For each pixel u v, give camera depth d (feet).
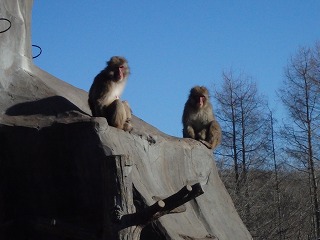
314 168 117.08
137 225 29.30
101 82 43.91
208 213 48.49
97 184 38.09
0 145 40.29
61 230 36.22
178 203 29.07
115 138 40.65
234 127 110.83
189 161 50.96
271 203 104.27
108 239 29.48
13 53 46.65
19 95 43.88
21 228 39.09
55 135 39.40
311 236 111.86
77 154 38.81
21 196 40.09
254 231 96.84
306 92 118.52
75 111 41.01
